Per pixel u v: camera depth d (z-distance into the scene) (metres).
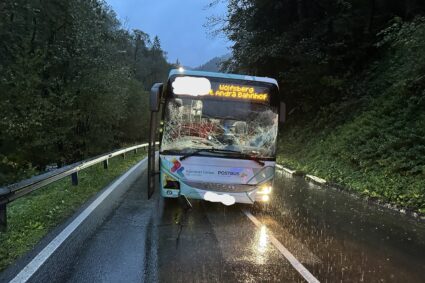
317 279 5.44
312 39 24.08
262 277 5.42
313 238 7.46
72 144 24.03
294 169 18.88
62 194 10.44
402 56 20.31
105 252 6.16
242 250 6.54
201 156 8.94
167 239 6.98
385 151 14.15
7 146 17.97
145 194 11.11
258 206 10.09
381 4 24.25
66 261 5.72
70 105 20.62
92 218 8.18
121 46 33.38
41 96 19.17
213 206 9.84
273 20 27.08
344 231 8.08
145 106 52.19
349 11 24.28
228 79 9.15
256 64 27.05
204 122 9.04
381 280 5.50
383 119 16.53
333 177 15.09
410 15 22.03
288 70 27.03
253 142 9.07
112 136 28.53
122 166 18.45
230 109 9.12
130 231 7.38
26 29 20.16
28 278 5.09
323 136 21.38
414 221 9.16
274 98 9.23
